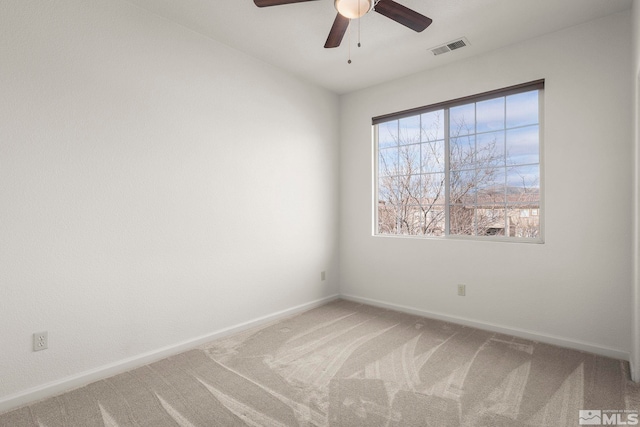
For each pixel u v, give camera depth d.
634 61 2.17
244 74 3.07
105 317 2.25
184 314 2.67
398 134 3.76
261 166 3.23
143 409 1.87
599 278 2.53
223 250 2.93
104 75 2.23
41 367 1.99
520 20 2.53
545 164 2.74
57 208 2.04
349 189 4.05
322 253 3.91
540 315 2.78
